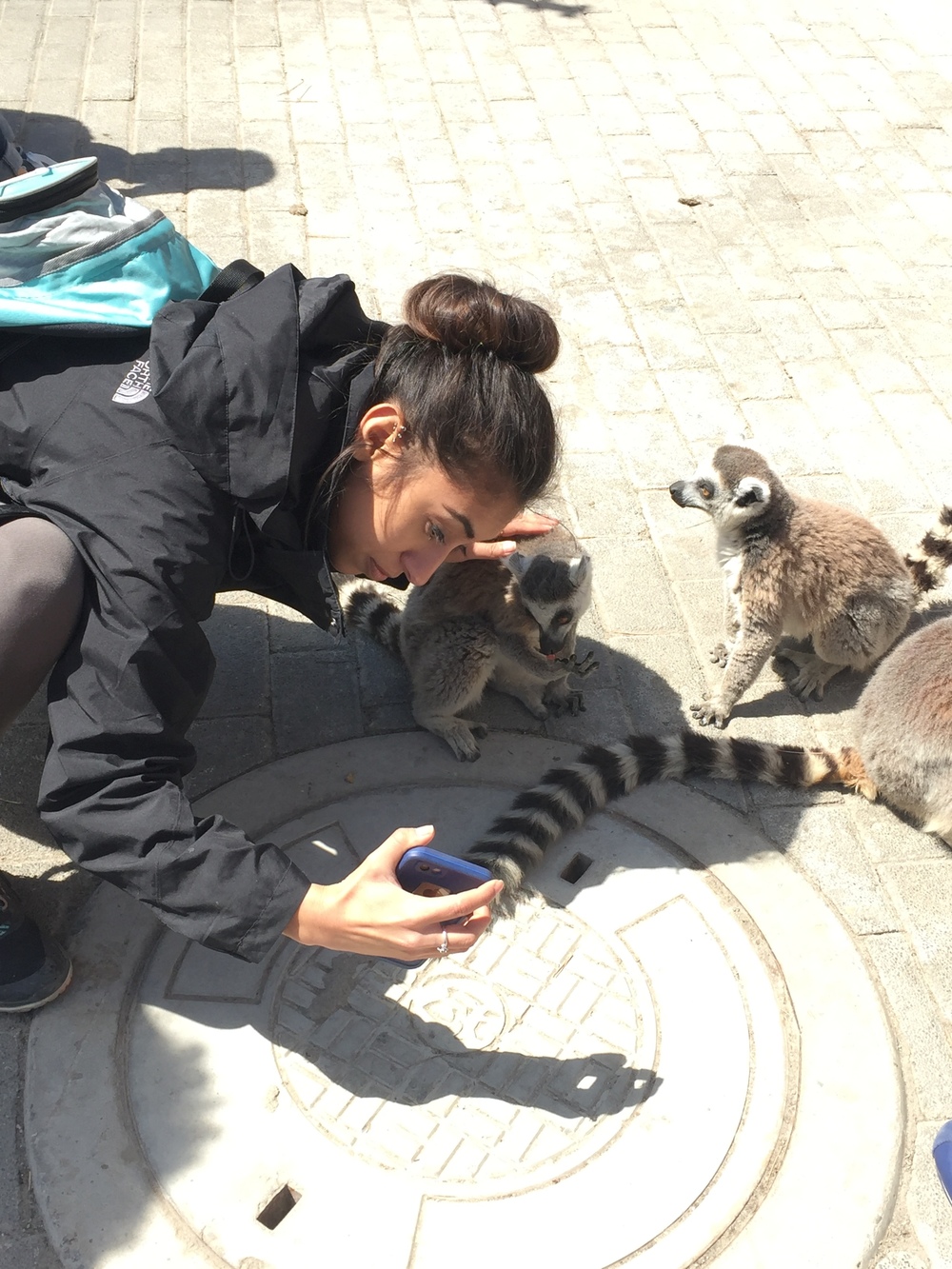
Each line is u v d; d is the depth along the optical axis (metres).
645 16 3.45
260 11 3.27
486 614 1.41
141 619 0.92
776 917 1.24
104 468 0.94
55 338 1.00
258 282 1.07
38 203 1.01
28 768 1.35
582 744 1.46
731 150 2.81
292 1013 1.13
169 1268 0.96
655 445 1.94
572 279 2.31
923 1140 1.08
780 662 1.65
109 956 1.16
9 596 0.92
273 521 0.95
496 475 0.90
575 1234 0.99
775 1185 1.03
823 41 3.38
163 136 2.66
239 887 0.91
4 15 3.10
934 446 1.97
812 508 1.54
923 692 1.31
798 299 2.31
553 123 2.86
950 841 1.34
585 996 1.16
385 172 2.61
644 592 1.68
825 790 1.41
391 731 1.45
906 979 1.21
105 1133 1.03
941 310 2.30
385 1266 0.96
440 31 3.26
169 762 0.96
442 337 0.89
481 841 1.27
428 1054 1.11
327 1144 1.04
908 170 2.77
